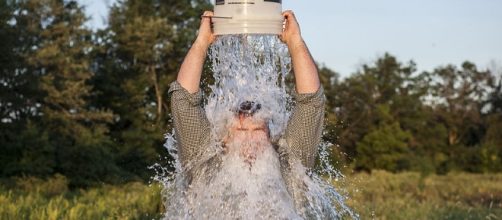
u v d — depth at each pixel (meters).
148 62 46.62
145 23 45.97
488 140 66.88
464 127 72.50
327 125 6.14
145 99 46.53
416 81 66.94
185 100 4.13
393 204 18.09
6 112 35.66
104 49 44.78
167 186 4.69
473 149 61.50
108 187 27.19
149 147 36.34
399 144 54.38
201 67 4.17
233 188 4.16
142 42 45.28
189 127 4.14
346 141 53.97
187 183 4.35
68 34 40.09
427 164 55.06
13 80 35.59
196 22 49.97
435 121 70.44
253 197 4.13
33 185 26.58
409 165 54.25
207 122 4.21
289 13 4.14
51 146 29.75
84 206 13.70
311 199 4.30
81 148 30.53
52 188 26.53
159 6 50.03
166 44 46.00
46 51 36.56
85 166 30.16
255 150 4.21
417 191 27.42
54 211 11.63
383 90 62.28
